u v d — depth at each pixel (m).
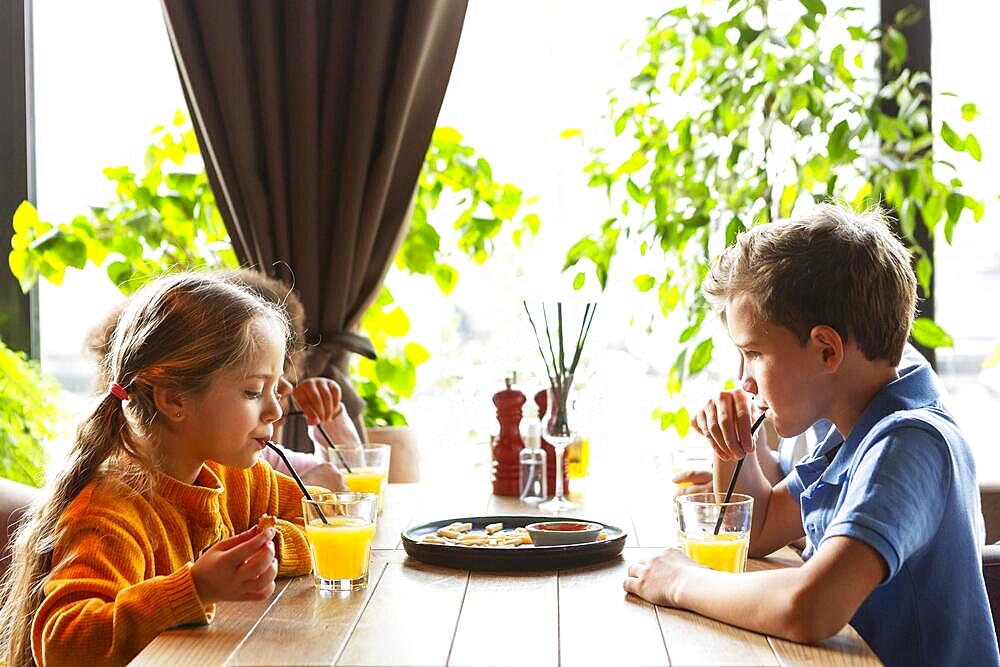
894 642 1.36
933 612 1.34
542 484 2.03
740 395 1.62
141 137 3.27
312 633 1.22
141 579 1.37
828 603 1.16
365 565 1.42
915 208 2.88
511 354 2.85
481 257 3.23
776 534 1.67
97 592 1.29
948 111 3.03
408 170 2.91
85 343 1.83
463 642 1.17
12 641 1.45
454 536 1.63
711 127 2.81
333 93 2.85
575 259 2.91
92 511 1.39
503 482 2.16
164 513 1.51
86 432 1.47
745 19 2.89
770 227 1.42
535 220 3.26
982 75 3.02
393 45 2.84
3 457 2.78
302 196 2.84
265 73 2.81
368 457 2.07
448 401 3.38
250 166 2.83
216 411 1.50
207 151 2.88
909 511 1.22
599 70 3.20
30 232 3.10
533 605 1.32
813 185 2.82
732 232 2.71
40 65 3.24
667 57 2.88
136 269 3.12
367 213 2.86
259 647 1.17
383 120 2.85
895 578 1.35
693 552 1.41
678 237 2.80
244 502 1.73
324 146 2.86
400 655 1.13
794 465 1.82
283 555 1.49
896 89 2.83
